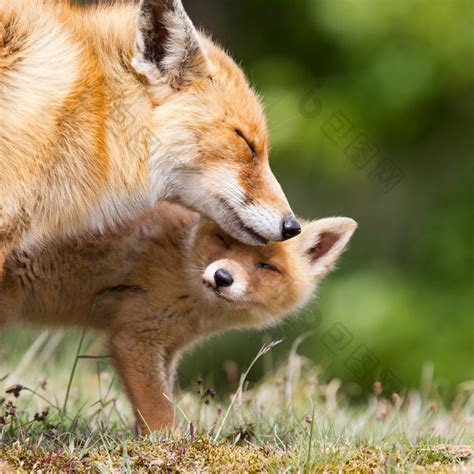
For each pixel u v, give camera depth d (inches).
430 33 886.4
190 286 430.3
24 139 350.6
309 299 473.4
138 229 429.7
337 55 952.9
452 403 613.3
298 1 979.3
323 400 554.9
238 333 863.1
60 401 475.8
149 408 415.2
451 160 969.5
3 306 418.9
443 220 933.8
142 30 377.7
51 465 329.7
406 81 899.4
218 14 1025.5
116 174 376.8
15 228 356.5
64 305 434.3
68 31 373.4
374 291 869.8
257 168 401.7
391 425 427.5
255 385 539.5
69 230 378.3
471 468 331.6
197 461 336.2
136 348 424.8
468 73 890.1
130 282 430.6
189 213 449.1
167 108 386.9
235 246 431.8
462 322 848.3
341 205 986.1
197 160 390.9
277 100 915.4
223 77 398.6
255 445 362.9
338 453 343.6
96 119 369.1
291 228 399.2
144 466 333.7
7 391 397.1
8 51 356.2
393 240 959.0
